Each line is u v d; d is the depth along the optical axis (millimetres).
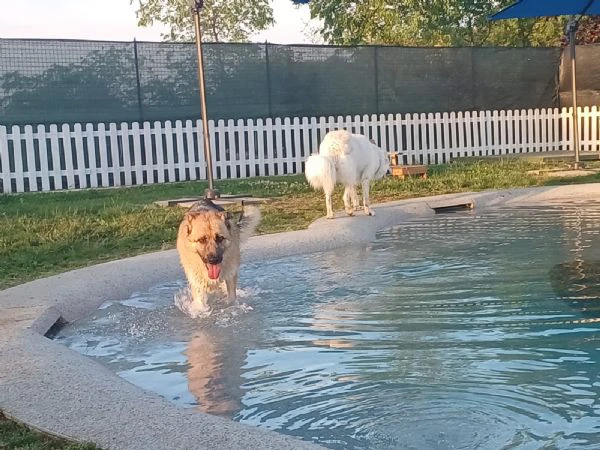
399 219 8938
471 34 20844
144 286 6219
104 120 12383
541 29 21672
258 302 5668
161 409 3227
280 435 2934
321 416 3486
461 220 8711
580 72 15602
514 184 10953
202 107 9555
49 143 11977
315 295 5773
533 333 4609
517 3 11773
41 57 11891
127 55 12422
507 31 22047
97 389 3498
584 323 4766
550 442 3117
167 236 7875
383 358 4270
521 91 15602
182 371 4207
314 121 13711
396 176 11859
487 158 14375
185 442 2869
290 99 13656
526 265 6344
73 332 5094
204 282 5492
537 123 15750
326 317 5164
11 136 11703
